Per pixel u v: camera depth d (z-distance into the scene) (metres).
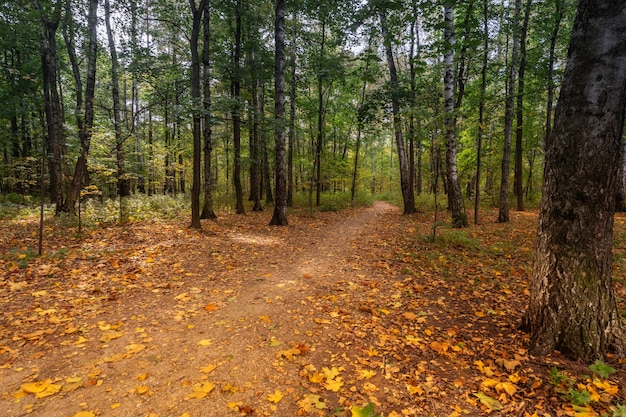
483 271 6.65
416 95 14.16
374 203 27.81
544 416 2.55
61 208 11.81
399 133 16.56
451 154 11.48
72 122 22.16
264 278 6.26
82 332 3.90
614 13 3.05
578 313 3.31
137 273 6.16
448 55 11.16
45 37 11.17
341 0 14.23
